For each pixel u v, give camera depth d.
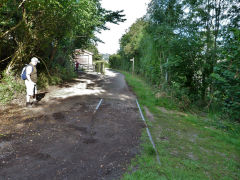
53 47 10.63
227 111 5.16
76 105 6.07
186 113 6.20
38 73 9.23
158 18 8.98
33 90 5.55
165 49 8.73
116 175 2.32
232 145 3.56
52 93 7.86
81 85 10.66
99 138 3.53
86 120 4.60
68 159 2.69
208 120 5.32
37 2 5.54
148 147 3.13
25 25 6.34
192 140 3.73
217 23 6.84
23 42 6.77
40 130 3.79
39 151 2.90
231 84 4.93
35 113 4.92
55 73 11.13
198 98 7.66
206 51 7.35
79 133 3.73
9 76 6.22
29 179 2.17
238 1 6.20
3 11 5.73
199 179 2.31
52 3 5.83
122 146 3.20
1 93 5.53
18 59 6.84
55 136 3.52
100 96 7.83
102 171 2.40
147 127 4.29
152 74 10.52
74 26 8.22
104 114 5.23
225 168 2.67
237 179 2.39
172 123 4.83
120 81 14.27
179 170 2.49
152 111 5.98
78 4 6.70
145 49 12.75
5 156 2.69
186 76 8.11
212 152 3.21
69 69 14.17
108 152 2.96
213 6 6.86
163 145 3.35
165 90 8.33
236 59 4.67
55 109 5.43
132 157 2.82
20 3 5.78
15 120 4.28
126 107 6.21
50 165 2.50
